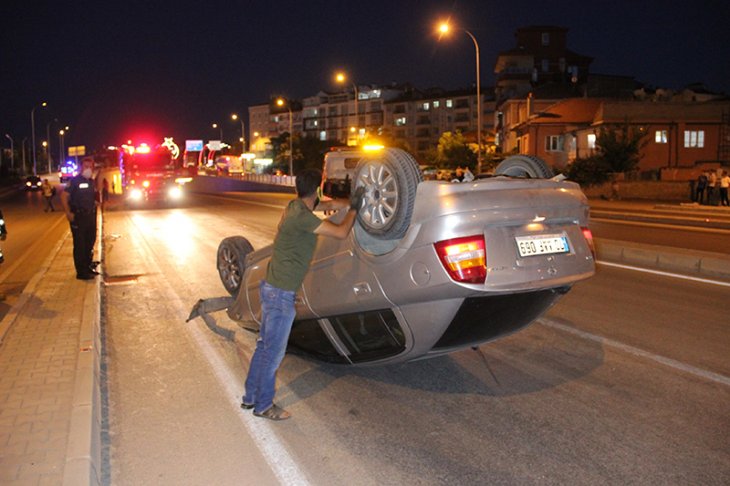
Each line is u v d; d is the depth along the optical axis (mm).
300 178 4684
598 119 46469
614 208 29984
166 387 5492
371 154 4684
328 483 3842
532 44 83750
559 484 3783
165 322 7715
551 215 4754
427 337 4684
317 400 5168
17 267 12922
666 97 57312
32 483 3477
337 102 125312
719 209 26281
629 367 5836
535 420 4703
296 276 4680
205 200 35156
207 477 3928
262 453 4234
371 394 5273
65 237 17031
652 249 12250
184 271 11398
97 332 6887
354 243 4867
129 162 30734
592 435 4438
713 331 7008
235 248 7832
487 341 5207
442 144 57531
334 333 5328
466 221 4328
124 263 12430
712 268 10812
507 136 64500
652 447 4250
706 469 3949
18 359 5621
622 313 7836
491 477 3877
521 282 4473
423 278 4406
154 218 23594
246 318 6480
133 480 3898
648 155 45781
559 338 6766
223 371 5883
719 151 45750
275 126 141625
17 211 32312
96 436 4324
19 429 4148
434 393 5270
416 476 3904
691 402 5016
